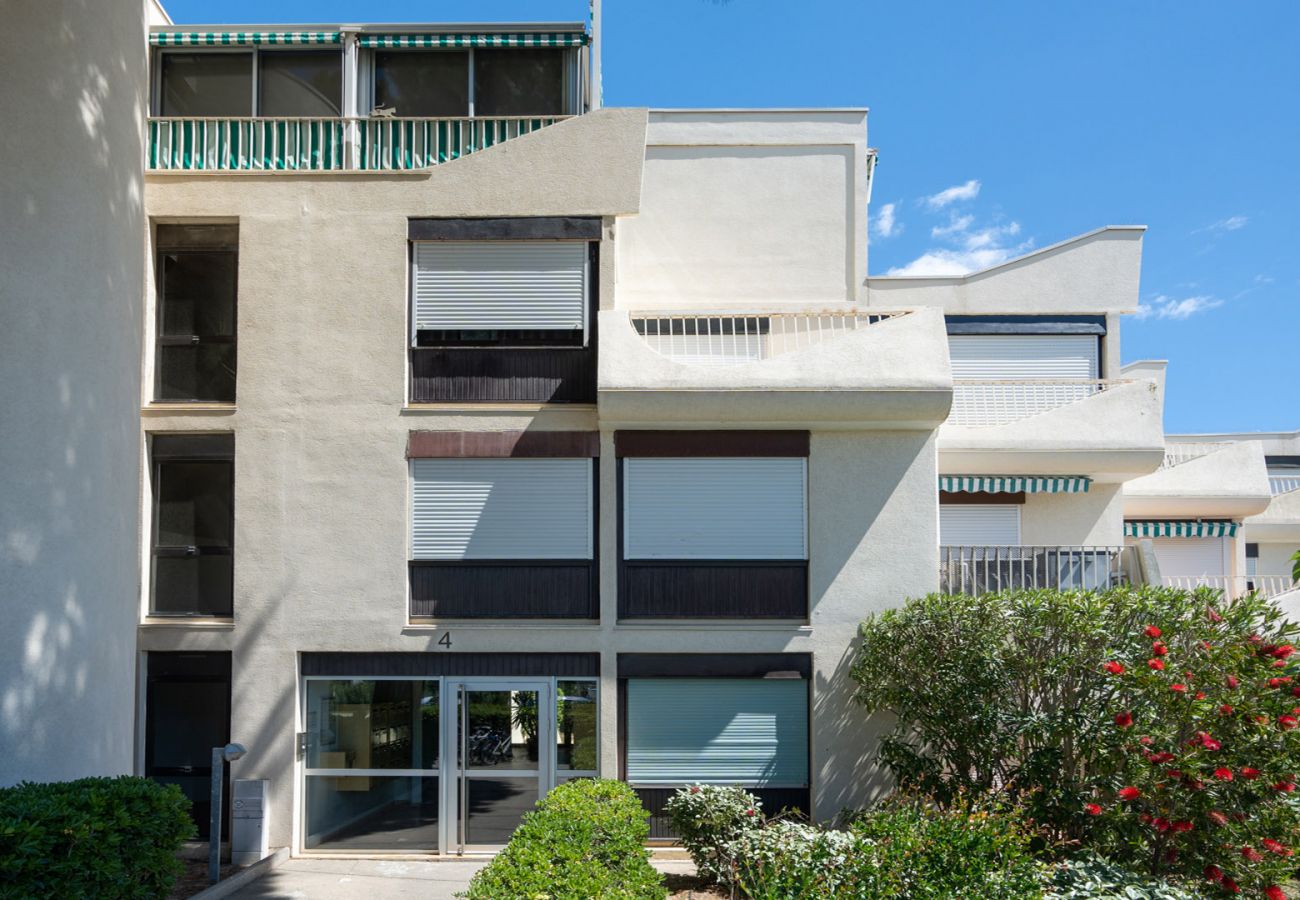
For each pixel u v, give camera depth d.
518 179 13.34
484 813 12.92
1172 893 8.74
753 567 13.10
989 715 10.92
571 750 13.00
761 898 7.78
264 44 13.99
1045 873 8.47
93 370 10.58
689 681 13.09
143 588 13.17
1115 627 10.42
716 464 13.22
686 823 10.99
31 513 9.66
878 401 12.65
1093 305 16.88
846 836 8.62
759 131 16.47
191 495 13.44
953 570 13.62
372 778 13.04
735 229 16.30
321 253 13.32
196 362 13.55
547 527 13.16
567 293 13.32
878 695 12.14
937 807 9.69
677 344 15.75
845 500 13.12
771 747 13.02
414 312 13.37
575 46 14.09
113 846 8.01
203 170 13.33
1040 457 15.62
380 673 13.05
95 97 10.79
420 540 13.16
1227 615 9.89
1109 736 9.95
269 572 13.03
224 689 13.16
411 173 13.34
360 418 13.17
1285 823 9.05
